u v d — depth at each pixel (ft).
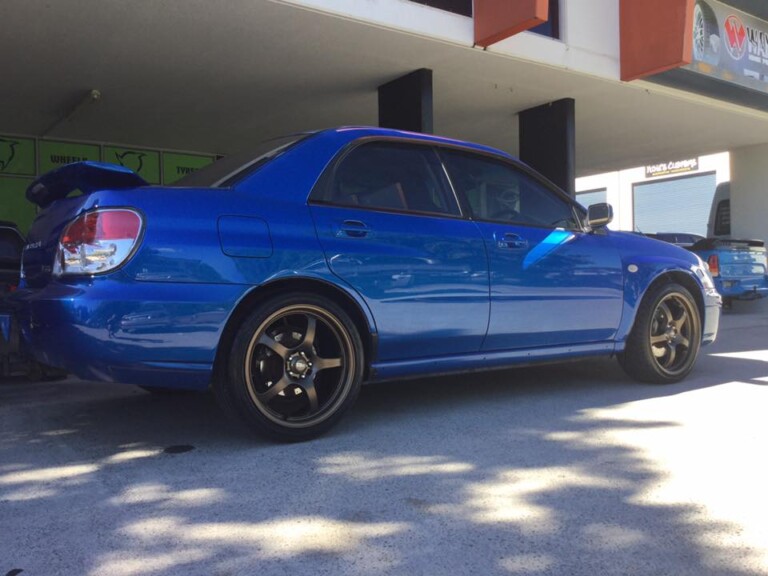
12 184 35.94
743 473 10.39
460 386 16.89
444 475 10.23
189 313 10.47
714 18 32.63
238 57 25.31
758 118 37.86
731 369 19.49
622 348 16.08
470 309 13.29
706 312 17.54
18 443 12.11
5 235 17.12
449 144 14.17
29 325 11.16
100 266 10.11
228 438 12.21
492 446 11.71
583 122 38.01
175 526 8.40
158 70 26.45
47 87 28.19
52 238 11.35
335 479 10.04
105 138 37.78
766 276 43.42
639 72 29.09
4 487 9.80
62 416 14.12
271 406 11.84
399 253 12.48
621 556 7.68
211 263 10.65
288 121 34.96
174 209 10.64
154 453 11.37
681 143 44.68
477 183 14.35
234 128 36.11
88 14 21.08
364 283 12.03
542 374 18.58
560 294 14.65
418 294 12.64
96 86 28.17
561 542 8.02
